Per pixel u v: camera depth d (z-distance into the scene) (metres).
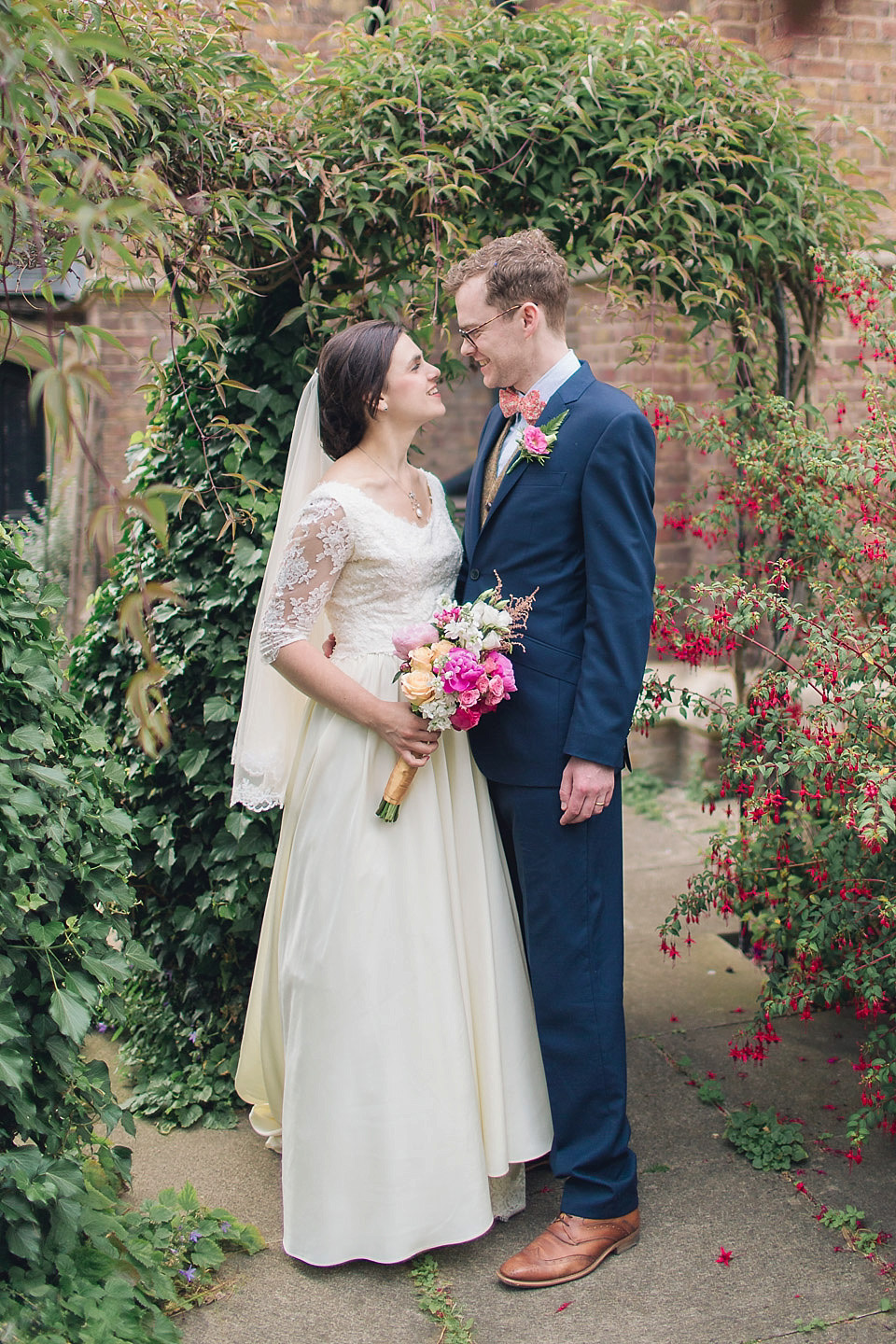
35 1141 1.97
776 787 2.62
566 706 2.18
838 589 2.85
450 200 2.64
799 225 2.93
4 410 5.05
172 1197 2.29
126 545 3.05
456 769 2.30
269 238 2.52
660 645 2.91
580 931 2.21
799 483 3.00
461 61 2.76
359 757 2.19
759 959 3.47
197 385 2.88
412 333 2.79
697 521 3.22
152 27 2.40
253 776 2.44
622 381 5.16
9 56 1.57
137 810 2.94
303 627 2.19
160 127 2.39
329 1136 2.15
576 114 2.77
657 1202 2.39
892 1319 2.02
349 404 2.21
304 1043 2.18
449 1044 2.17
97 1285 1.94
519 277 2.16
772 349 3.35
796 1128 2.58
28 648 1.99
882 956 2.38
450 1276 2.18
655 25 2.95
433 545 2.27
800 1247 2.23
